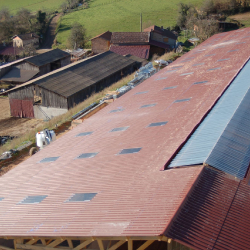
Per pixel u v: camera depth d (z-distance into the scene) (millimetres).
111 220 7387
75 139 16156
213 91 15852
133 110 17844
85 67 39719
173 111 14648
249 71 17984
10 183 13227
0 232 9086
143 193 8109
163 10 90875
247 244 6543
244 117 11633
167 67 28266
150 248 9211
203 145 9867
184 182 7910
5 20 90750
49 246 9422
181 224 6535
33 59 49875
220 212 7117
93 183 10031
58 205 9398
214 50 29625
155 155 10336
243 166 8781
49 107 34531
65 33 85562
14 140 24578
